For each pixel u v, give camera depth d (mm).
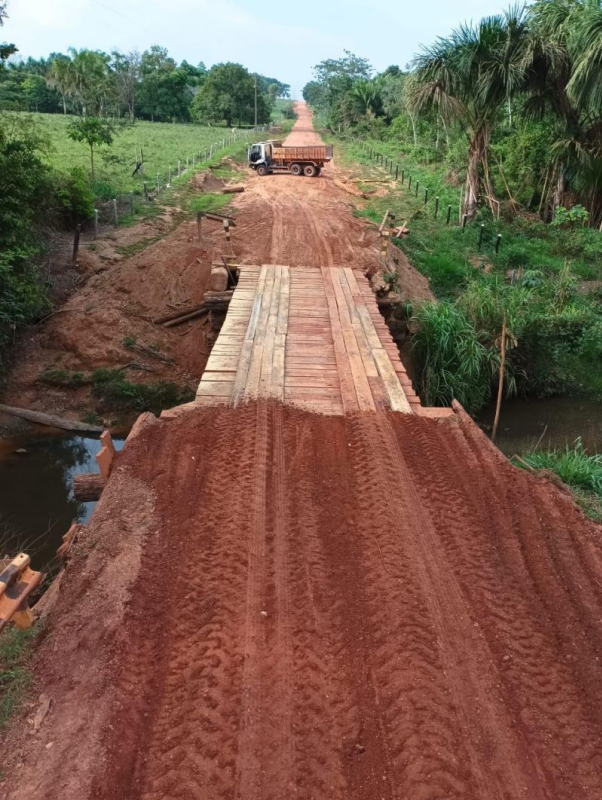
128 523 6660
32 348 14961
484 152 24312
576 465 9508
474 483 7602
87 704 4621
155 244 18812
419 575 5957
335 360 10750
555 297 18000
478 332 14875
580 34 20547
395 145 47531
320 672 4945
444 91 22688
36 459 12391
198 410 9062
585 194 25391
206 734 4438
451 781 4121
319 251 18125
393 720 4535
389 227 22109
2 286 13992
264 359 10633
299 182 30531
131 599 5613
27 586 5043
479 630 5359
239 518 6766
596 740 4473
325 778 4156
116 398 14164
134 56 68938
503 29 21984
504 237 23219
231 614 5504
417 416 9102
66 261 17797
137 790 4074
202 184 28703
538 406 15125
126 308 15969
